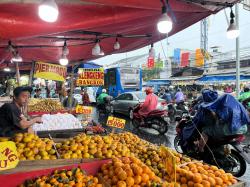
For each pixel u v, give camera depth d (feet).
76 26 11.28
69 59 30.68
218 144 15.98
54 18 8.13
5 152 8.96
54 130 17.44
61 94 39.91
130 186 9.12
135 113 33.35
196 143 17.13
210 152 16.35
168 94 50.42
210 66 88.12
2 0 9.31
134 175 9.43
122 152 11.85
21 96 12.73
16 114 12.61
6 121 12.53
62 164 10.32
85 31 17.60
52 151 10.99
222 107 15.34
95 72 25.27
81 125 19.43
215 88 74.13
